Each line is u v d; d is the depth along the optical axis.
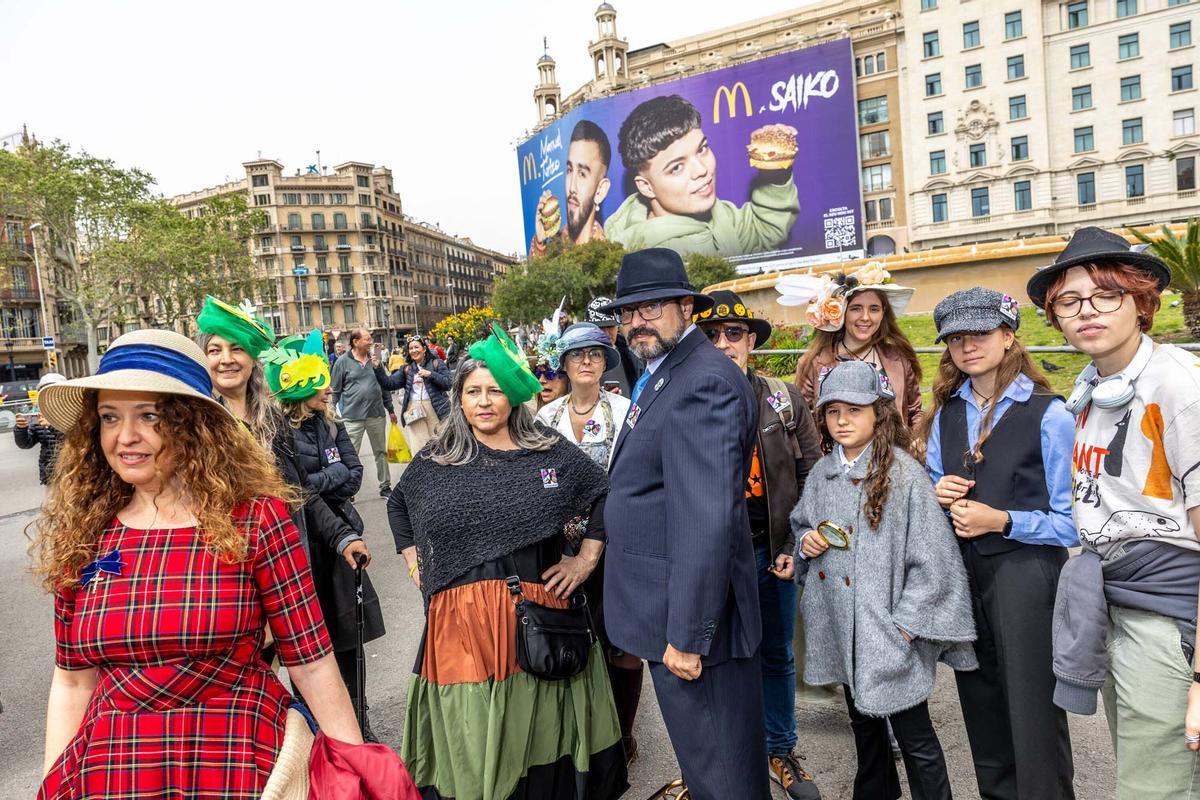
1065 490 2.18
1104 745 2.98
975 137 51.06
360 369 8.59
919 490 2.38
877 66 55.84
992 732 2.38
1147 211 46.69
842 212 56.06
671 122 62.00
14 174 38.25
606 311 2.24
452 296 134.38
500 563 2.44
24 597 5.65
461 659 2.37
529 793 2.39
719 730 2.07
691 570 1.92
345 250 98.88
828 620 2.54
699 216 61.62
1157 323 14.12
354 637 3.11
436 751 2.42
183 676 1.51
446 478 2.54
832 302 3.41
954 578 2.32
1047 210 49.03
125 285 45.03
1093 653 1.82
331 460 3.27
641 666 2.97
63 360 56.28
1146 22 45.88
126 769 1.48
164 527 1.59
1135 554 1.75
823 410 2.58
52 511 1.60
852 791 2.74
